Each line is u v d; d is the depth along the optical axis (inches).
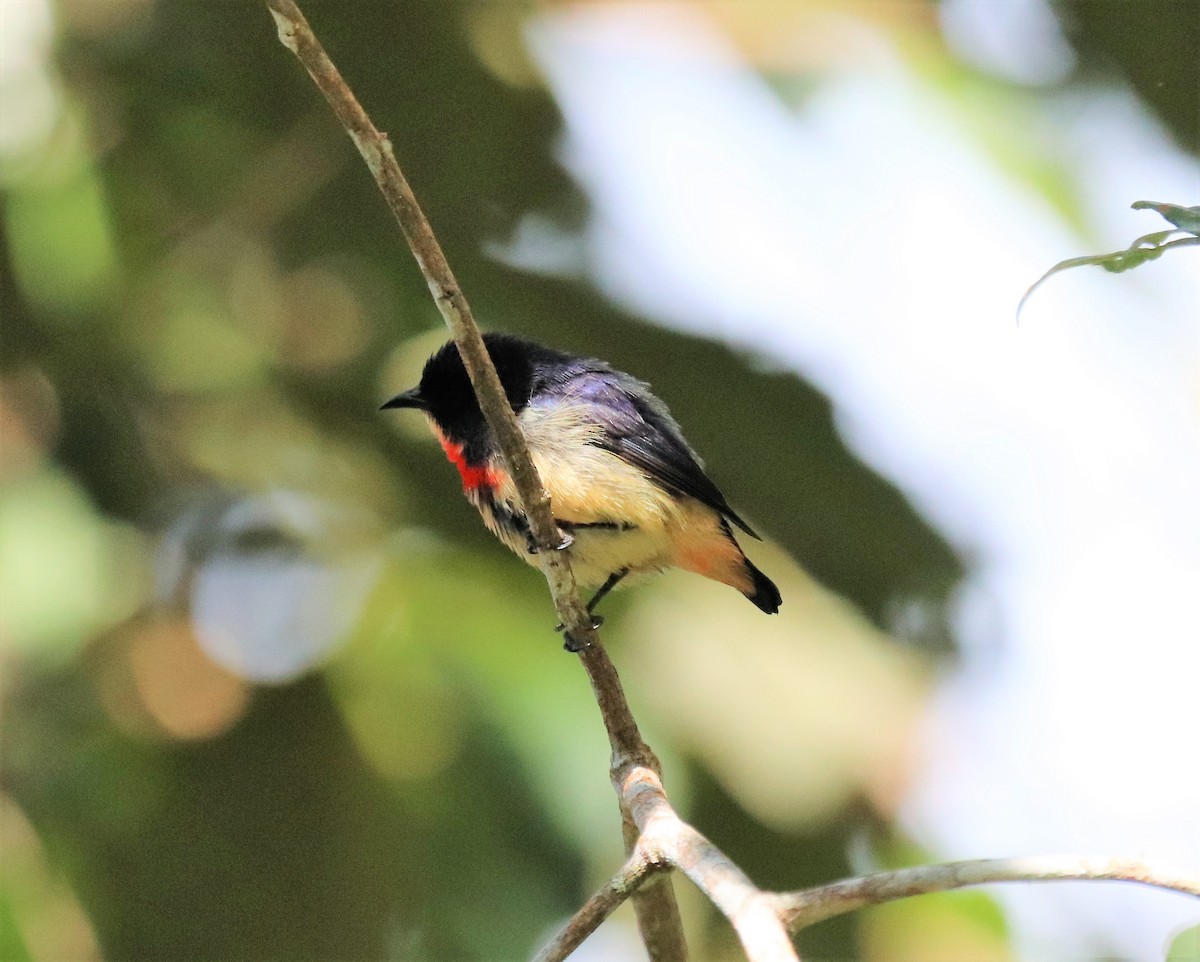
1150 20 422.0
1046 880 207.3
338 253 468.8
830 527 458.0
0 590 399.5
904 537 458.6
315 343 470.3
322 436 458.3
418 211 267.4
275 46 444.1
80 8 443.2
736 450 456.8
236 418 454.6
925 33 438.6
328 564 430.6
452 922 401.4
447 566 422.3
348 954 404.8
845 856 432.8
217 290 462.0
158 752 412.8
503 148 455.2
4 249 427.8
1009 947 442.0
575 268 472.4
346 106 256.1
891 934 441.1
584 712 406.0
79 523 411.8
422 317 467.2
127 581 423.2
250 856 406.9
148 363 446.3
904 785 439.8
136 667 416.2
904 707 446.3
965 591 467.5
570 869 405.4
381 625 414.6
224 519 442.9
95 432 434.0
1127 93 433.7
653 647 421.7
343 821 406.6
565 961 236.8
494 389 285.0
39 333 431.5
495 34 448.8
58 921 392.5
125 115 445.4
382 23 437.1
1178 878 207.0
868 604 460.8
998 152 424.8
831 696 439.2
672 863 228.2
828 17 442.0
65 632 398.9
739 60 446.9
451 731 404.5
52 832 399.9
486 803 402.3
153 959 402.0
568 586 291.7
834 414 463.5
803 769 426.9
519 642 410.3
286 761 409.7
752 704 428.8
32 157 434.6
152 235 453.1
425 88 445.4
